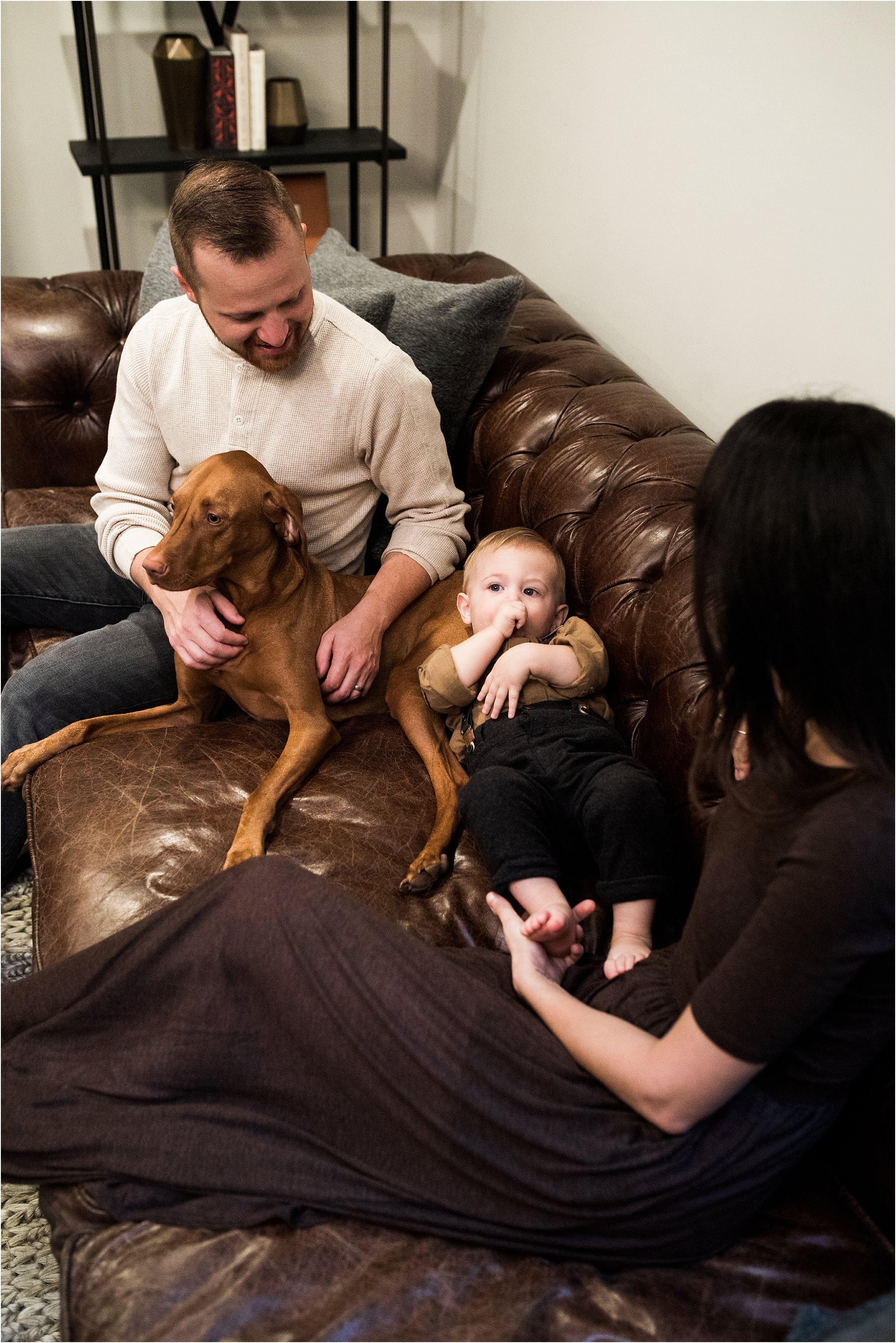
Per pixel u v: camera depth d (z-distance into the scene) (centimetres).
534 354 195
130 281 229
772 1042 82
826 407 78
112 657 167
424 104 330
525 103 262
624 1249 93
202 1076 101
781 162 161
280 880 104
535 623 155
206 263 136
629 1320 88
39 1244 128
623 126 210
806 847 80
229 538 141
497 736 143
